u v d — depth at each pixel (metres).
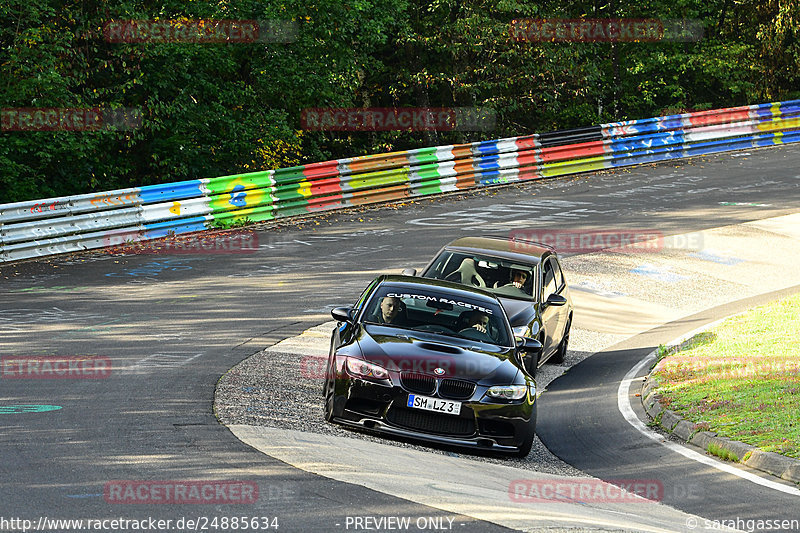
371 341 21.41
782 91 104.62
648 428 24.61
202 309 34.16
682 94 100.12
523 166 73.38
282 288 38.66
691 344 34.09
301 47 69.56
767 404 24.84
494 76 88.25
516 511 15.20
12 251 41.78
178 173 64.75
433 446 20.91
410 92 89.81
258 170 70.12
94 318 31.59
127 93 62.78
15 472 15.20
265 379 25.11
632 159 81.06
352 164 61.44
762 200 65.25
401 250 47.75
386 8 75.75
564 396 27.98
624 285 44.72
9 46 55.09
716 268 49.03
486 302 23.92
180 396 22.20
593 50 94.38
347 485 15.72
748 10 101.75
